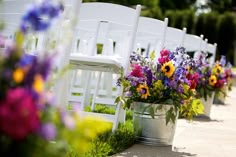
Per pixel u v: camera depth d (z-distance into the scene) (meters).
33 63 1.52
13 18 3.08
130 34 4.38
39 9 1.63
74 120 1.66
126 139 3.82
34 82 1.51
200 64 6.28
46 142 1.54
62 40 2.03
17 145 1.48
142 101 3.98
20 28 1.61
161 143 3.99
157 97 3.94
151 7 31.25
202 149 3.99
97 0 26.67
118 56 5.03
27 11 1.60
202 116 6.51
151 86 3.95
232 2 37.66
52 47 1.93
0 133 1.43
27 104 1.40
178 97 3.96
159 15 26.41
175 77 3.96
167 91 3.93
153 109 3.91
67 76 2.78
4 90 1.48
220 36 24.73
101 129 1.71
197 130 5.18
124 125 4.41
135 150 3.68
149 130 3.97
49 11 1.64
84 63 3.97
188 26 25.14
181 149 3.92
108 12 4.06
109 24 5.02
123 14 4.05
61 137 1.63
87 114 4.08
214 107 8.40
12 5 3.04
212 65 7.23
